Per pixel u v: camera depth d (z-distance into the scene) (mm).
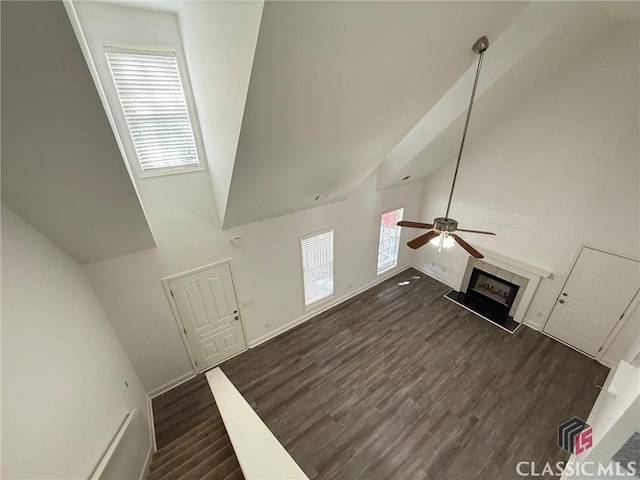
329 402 3861
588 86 3539
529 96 4039
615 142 3508
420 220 6535
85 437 2035
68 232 2477
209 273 3893
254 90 1730
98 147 1897
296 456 3266
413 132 4250
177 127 3006
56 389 1879
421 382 4109
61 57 1362
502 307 5426
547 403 3758
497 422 3559
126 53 2484
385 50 1877
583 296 4285
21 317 1789
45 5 1162
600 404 3420
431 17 1796
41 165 1809
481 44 2346
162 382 4020
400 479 3037
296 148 2592
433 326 5164
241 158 2414
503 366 4320
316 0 1329
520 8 2166
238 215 3578
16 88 1384
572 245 4215
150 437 3311
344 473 3100
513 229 4844
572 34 2891
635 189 3498
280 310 4949
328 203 4738
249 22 1392
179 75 2752
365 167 3834
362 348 4719
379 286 6402
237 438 2125
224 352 4492
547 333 4848
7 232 1899
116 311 3336
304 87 1868
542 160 4203
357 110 2396
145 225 2879
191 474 2400
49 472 1592
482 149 4855
